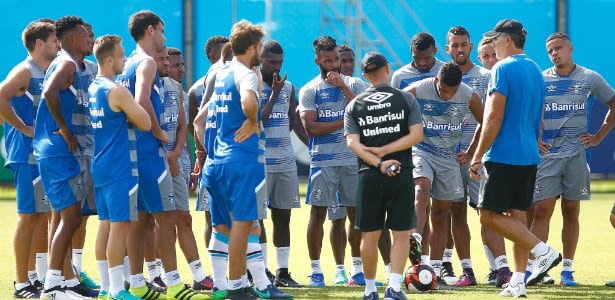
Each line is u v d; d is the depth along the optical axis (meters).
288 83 30.52
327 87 30.20
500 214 25.72
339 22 67.81
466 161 28.47
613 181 73.69
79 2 63.44
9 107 25.59
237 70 23.73
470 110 28.69
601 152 68.94
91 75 26.11
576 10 68.50
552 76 30.31
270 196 29.55
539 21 68.25
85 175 25.28
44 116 25.06
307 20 67.38
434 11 67.81
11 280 30.11
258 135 23.77
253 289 24.56
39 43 26.44
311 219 29.86
